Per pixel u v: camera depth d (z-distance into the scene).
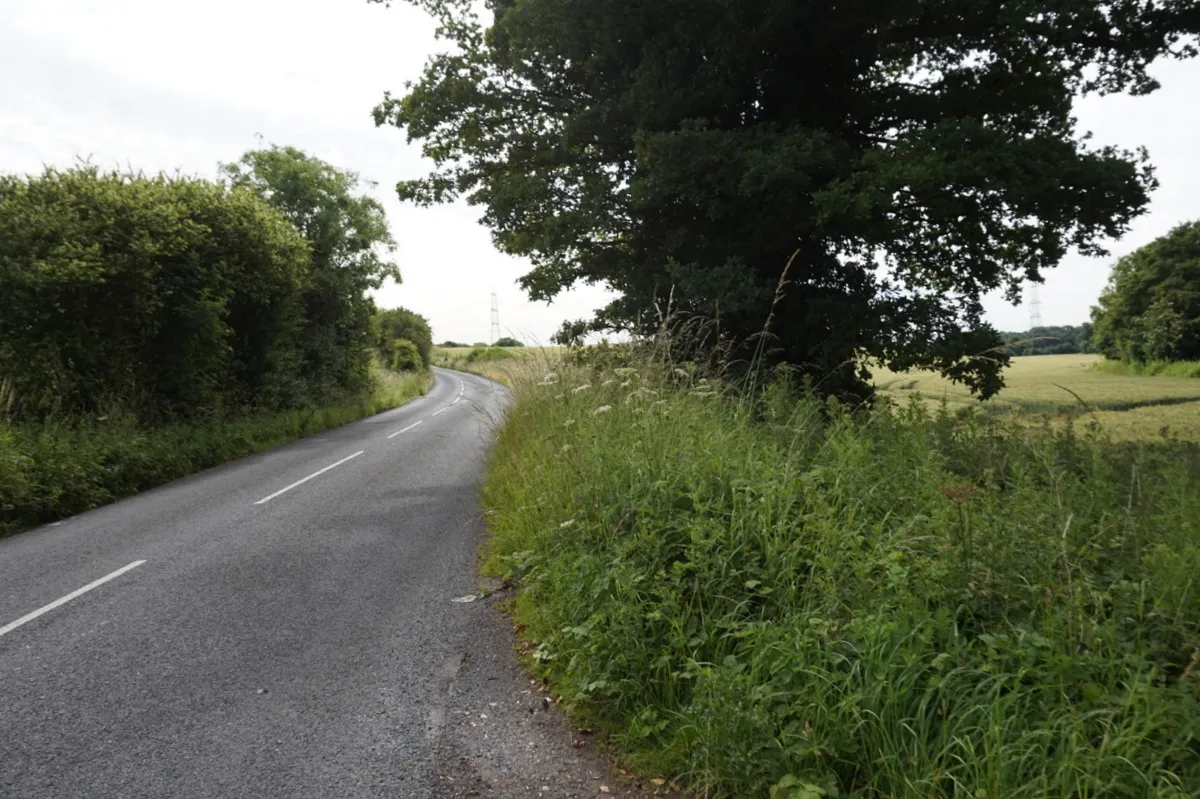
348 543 8.17
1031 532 3.89
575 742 3.81
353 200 33.31
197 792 3.37
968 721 3.01
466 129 16.48
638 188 12.28
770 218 12.02
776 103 13.47
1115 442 7.84
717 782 3.24
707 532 4.65
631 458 6.02
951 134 11.20
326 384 30.47
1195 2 11.75
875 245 13.10
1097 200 11.00
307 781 3.46
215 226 18.95
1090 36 12.77
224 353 18.88
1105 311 59.81
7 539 8.88
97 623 5.64
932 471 5.14
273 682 4.56
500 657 4.93
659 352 8.69
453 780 3.46
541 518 6.86
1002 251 13.76
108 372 15.16
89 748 3.77
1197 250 52.34
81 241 14.23
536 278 16.05
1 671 4.75
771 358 12.91
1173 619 3.26
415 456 16.09
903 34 13.23
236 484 12.83
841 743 3.08
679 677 3.92
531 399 11.23
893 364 12.14
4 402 13.05
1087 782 2.59
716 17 12.05
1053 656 3.14
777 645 3.56
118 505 11.12
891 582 3.63
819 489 5.06
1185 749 2.68
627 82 13.78
